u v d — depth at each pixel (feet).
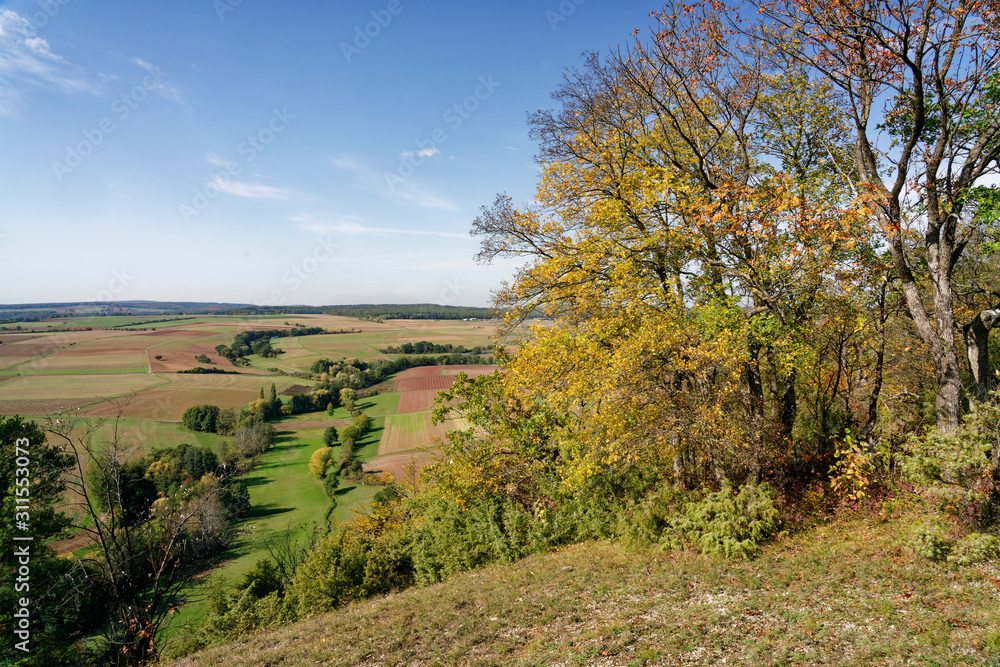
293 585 55.57
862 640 20.79
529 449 55.06
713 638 23.40
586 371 42.68
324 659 30.50
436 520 56.13
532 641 26.99
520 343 51.98
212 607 61.82
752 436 37.50
